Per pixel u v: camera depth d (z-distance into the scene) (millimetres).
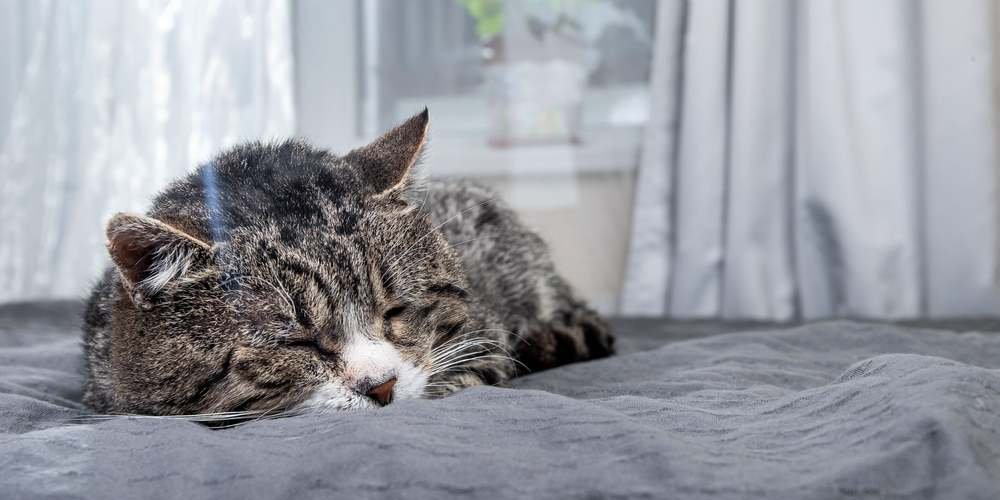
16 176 3611
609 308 3799
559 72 3742
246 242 1528
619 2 3789
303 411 1531
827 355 1952
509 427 1180
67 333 2582
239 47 3582
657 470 995
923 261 3242
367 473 1030
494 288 2201
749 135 3266
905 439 996
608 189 3781
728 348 2035
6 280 3615
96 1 3561
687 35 3363
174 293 1501
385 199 1730
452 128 3961
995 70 3244
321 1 3863
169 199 1698
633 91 3834
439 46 3932
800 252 3287
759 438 1146
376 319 1633
